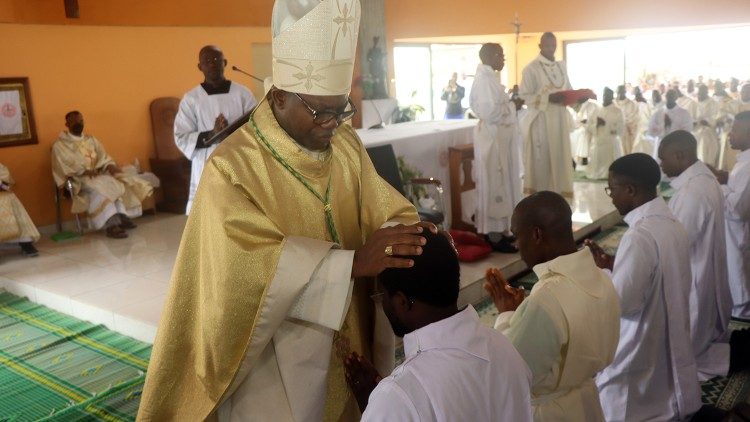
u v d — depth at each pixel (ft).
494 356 4.15
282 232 4.77
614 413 9.39
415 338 4.17
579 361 5.79
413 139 18.22
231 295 4.53
